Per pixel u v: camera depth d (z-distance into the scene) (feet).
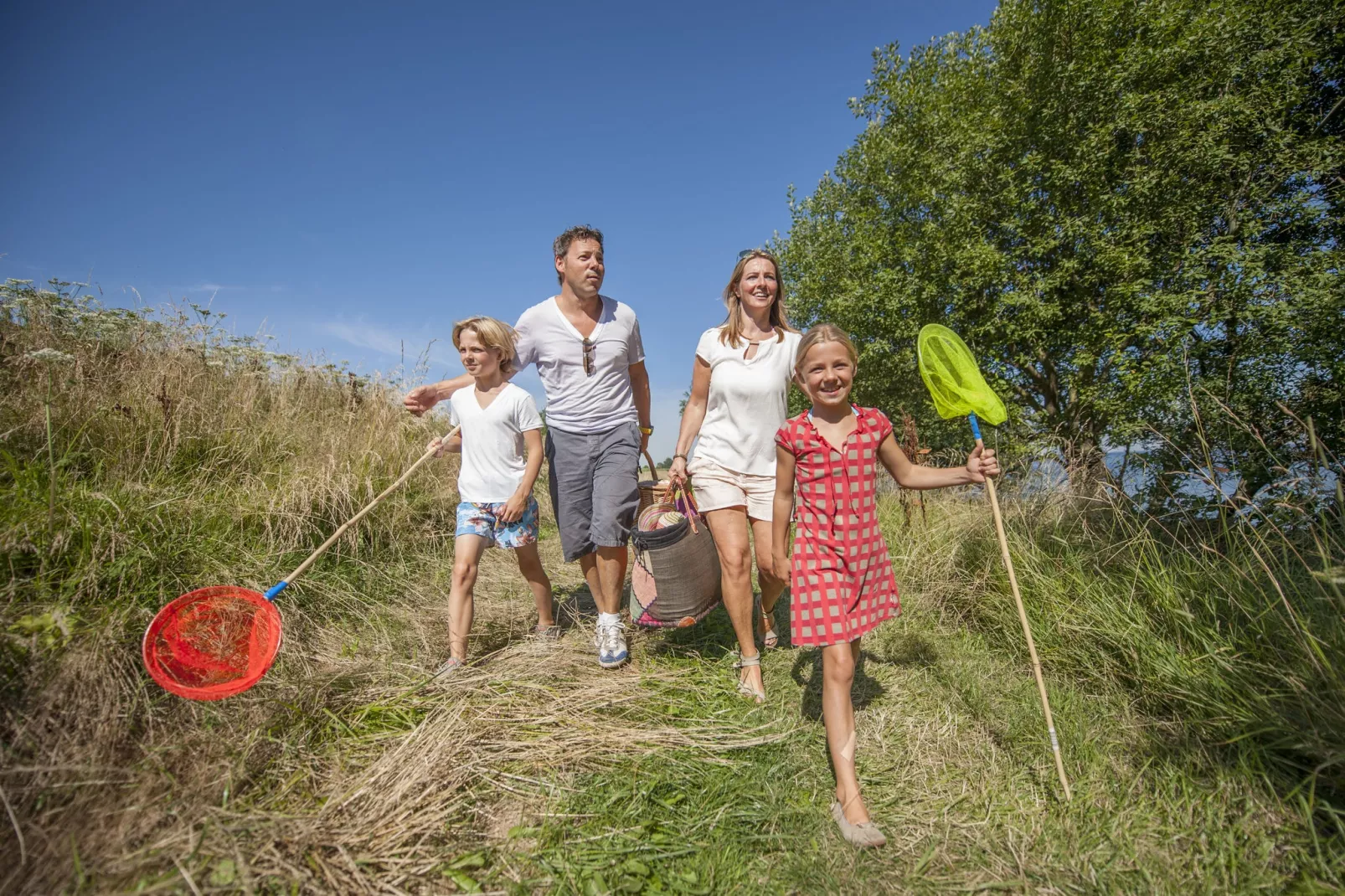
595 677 9.77
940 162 36.29
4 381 12.48
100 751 6.31
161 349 17.29
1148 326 24.17
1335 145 22.91
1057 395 35.19
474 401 10.58
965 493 17.49
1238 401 16.30
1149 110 27.71
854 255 41.68
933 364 7.93
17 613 7.63
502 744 7.62
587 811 6.68
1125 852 5.89
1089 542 12.17
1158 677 8.09
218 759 6.70
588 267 10.34
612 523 10.22
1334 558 8.38
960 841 6.30
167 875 5.08
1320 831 5.84
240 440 14.83
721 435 9.66
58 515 9.30
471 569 10.04
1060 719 7.93
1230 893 5.32
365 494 14.99
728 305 9.88
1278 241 24.13
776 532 8.14
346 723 7.76
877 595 7.59
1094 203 29.30
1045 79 32.40
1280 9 25.90
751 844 6.34
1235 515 9.71
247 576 10.61
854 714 8.66
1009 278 32.60
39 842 5.22
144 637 7.30
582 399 10.69
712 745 7.91
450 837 6.18
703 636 11.71
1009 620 10.69
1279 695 6.95
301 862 5.49
